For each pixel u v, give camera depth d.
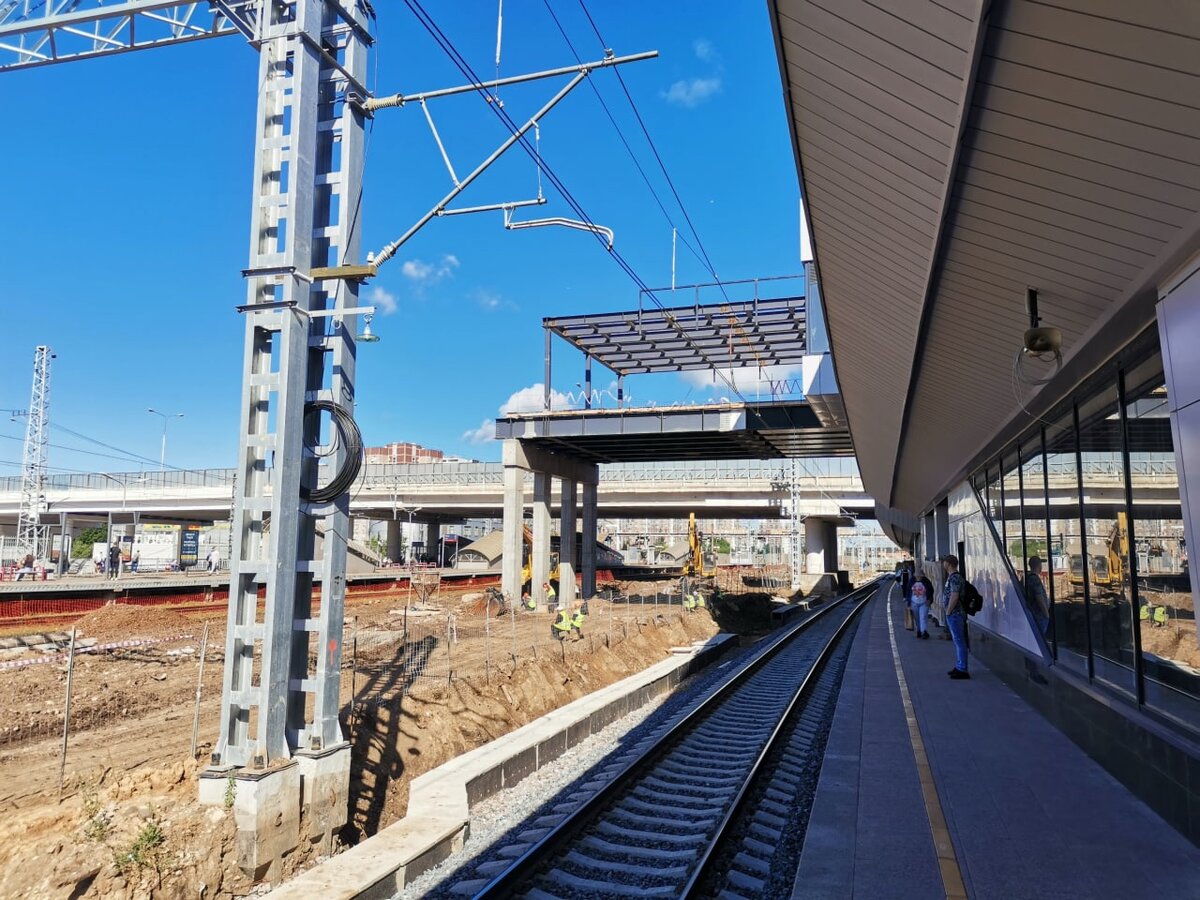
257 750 6.37
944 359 9.43
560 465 36.66
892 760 8.09
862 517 66.00
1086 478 8.39
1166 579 6.11
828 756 8.31
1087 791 6.92
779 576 74.50
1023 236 5.72
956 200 5.75
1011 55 4.17
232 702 6.50
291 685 7.01
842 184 6.59
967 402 10.91
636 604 36.59
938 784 7.18
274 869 6.25
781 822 7.03
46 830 5.95
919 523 40.69
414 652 16.39
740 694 14.91
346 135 7.57
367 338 7.58
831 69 5.19
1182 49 3.61
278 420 6.61
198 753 9.08
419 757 9.45
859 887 4.96
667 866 6.14
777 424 29.44
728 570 84.69
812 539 65.19
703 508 59.56
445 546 82.00
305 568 7.14
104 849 5.54
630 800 7.82
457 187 8.00
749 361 36.03
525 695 13.14
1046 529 10.33
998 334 7.65
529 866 5.95
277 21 7.34
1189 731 5.72
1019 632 12.29
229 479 56.44
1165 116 4.01
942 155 5.25
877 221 6.80
